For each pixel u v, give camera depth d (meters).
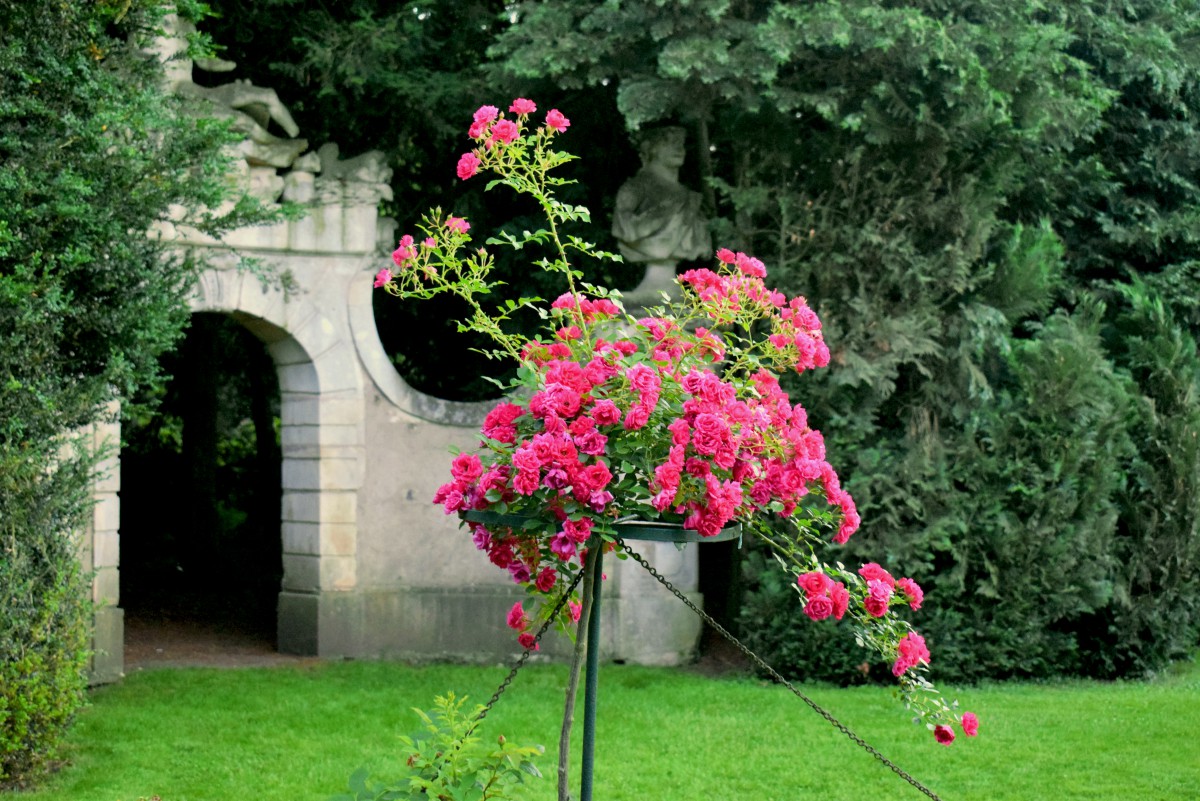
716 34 10.70
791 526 11.22
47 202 7.48
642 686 10.72
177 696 9.88
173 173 8.32
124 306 7.92
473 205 13.41
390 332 14.46
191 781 7.72
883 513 11.14
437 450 11.98
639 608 11.85
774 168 11.61
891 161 11.29
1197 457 11.52
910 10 10.36
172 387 17.31
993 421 11.29
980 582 11.04
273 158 11.25
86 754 8.23
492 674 11.03
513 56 10.90
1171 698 10.26
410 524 11.90
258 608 14.37
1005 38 10.89
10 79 7.50
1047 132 11.38
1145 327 12.04
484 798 4.48
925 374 11.58
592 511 4.27
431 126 13.20
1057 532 11.22
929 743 8.76
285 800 7.39
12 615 7.33
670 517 4.48
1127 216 12.89
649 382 4.28
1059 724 9.28
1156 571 11.66
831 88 10.89
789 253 11.58
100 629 10.20
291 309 11.45
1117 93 11.45
